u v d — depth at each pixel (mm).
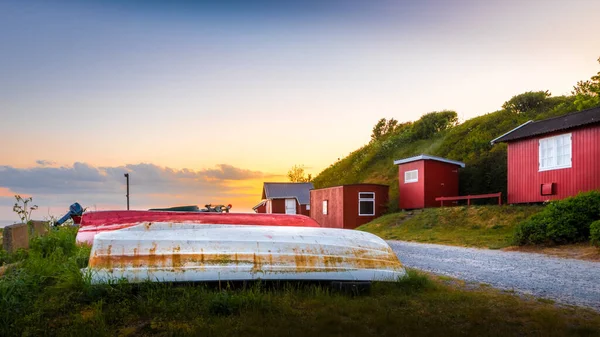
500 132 30172
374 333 4270
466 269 8984
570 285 7180
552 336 4312
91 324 4289
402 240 17016
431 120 39219
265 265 5836
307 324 4410
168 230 6582
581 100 22609
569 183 17281
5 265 7168
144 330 4250
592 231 11367
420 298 5699
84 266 6953
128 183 25047
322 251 6270
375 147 41594
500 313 5062
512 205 18500
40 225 10438
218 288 5582
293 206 35031
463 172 26750
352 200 26328
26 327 4246
